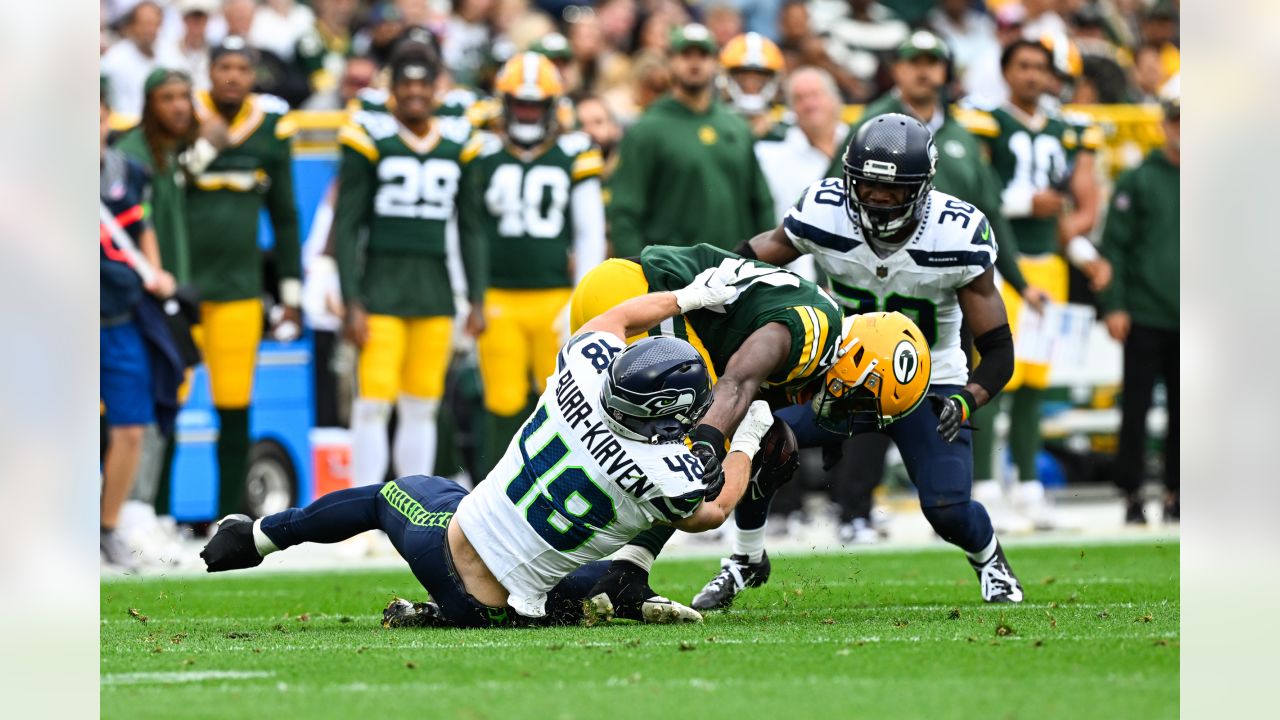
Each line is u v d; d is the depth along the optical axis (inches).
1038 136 1407.5
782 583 1010.7
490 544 719.7
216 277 1347.2
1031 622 764.0
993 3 2058.3
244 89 1357.0
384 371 1327.5
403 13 1844.2
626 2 2011.6
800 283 760.3
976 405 804.0
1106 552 1218.6
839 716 525.7
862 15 2009.1
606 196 1531.7
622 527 714.2
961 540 868.6
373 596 983.6
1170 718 523.5
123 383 1184.2
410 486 751.1
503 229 1386.6
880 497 1707.7
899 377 770.2
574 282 1416.1
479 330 1353.3
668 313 737.6
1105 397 1630.2
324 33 1866.4
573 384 706.2
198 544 1418.6
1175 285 1466.5
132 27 1641.2
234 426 1366.9
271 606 928.9
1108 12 1961.1
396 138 1323.8
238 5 1718.8
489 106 1502.2
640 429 692.1
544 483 710.5
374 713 535.2
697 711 533.6
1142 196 1470.2
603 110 1566.2
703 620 767.7
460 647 676.7
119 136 1317.7
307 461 1504.7
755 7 2128.4
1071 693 563.5
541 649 665.6
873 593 952.3
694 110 1323.8
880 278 824.9
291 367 1493.6
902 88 1263.5
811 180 1408.7
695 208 1307.8
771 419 749.3
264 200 1375.5
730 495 726.5
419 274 1337.4
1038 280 1409.9
